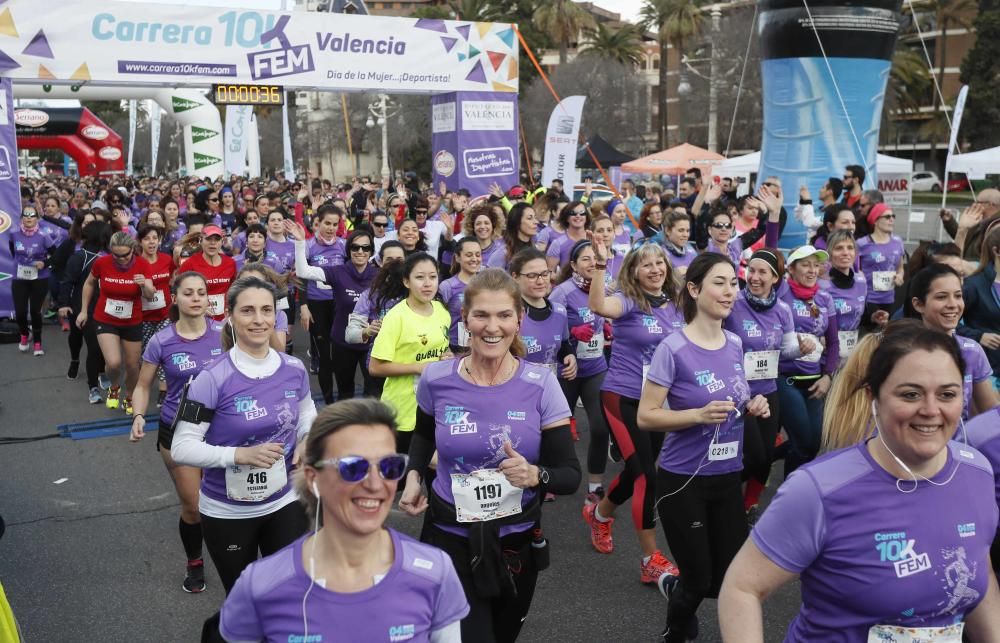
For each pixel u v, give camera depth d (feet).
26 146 125.39
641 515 16.65
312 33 47.09
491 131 52.19
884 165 73.97
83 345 42.39
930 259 19.07
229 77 45.78
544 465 11.62
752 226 36.19
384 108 200.54
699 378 13.65
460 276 23.09
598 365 21.35
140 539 19.53
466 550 11.39
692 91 176.24
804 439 19.74
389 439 7.09
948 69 193.36
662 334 18.03
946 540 7.44
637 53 189.16
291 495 13.57
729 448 13.55
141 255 29.55
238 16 45.44
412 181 97.60
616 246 35.78
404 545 7.36
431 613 7.30
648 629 15.16
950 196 152.25
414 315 17.97
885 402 7.42
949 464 7.59
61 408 30.78
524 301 19.02
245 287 13.21
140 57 44.11
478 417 11.34
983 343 17.89
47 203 50.21
